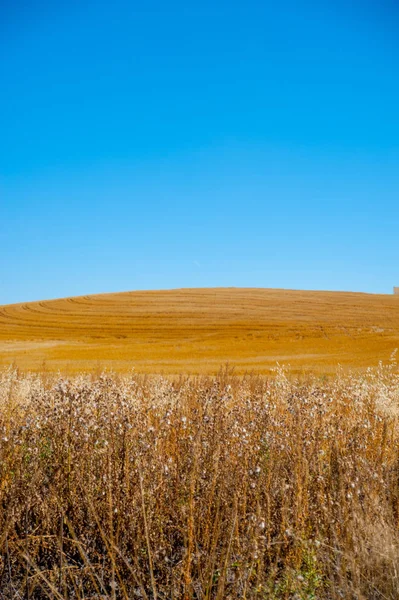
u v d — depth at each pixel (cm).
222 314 9100
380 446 496
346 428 531
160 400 567
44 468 425
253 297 10812
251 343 5844
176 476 409
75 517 394
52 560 374
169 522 391
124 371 2727
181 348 5425
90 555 375
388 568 324
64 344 6200
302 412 521
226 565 317
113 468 407
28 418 473
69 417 427
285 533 362
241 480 401
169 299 10581
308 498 416
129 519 380
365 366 3144
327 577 339
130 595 333
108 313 9438
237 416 508
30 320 9119
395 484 425
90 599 323
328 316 8769
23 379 987
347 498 390
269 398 624
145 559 360
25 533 381
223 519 386
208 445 438
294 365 3444
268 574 350
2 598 328
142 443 409
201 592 322
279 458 433
